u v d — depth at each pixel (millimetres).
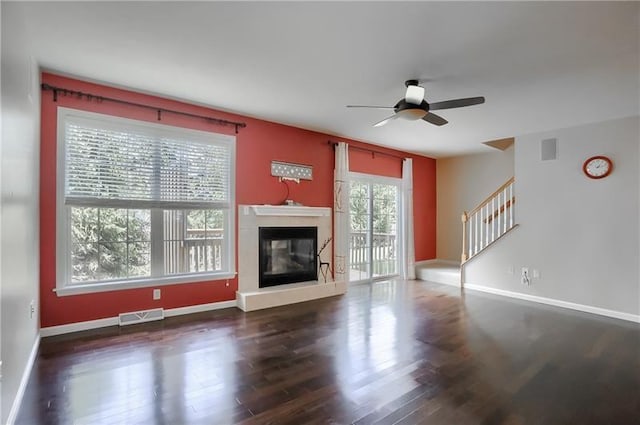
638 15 2271
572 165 4816
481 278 5785
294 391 2389
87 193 3539
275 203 4992
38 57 2951
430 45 2723
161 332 3537
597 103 3955
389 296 5297
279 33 2559
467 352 3098
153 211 3996
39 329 3240
